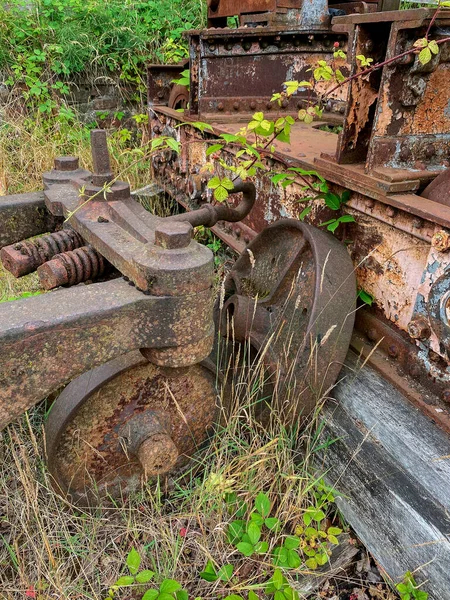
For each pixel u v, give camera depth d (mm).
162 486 2281
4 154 5555
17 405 1463
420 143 2158
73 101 6598
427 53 1815
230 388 2406
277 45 3691
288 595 1741
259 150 2744
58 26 6699
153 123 4863
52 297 1549
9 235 2365
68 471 2043
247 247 2863
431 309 1921
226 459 2168
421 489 1802
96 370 1924
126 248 1695
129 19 6965
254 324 2451
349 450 2059
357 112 2223
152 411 2104
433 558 1694
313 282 2365
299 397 2156
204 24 7285
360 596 1905
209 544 2002
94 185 2111
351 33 2072
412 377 2129
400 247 2115
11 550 1864
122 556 1950
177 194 4488
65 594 1768
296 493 2092
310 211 2688
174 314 1592
